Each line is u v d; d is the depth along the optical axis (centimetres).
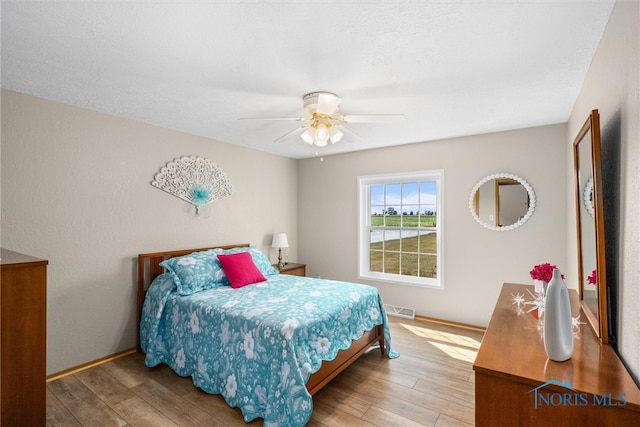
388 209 454
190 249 367
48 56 195
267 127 346
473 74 217
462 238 387
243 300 270
